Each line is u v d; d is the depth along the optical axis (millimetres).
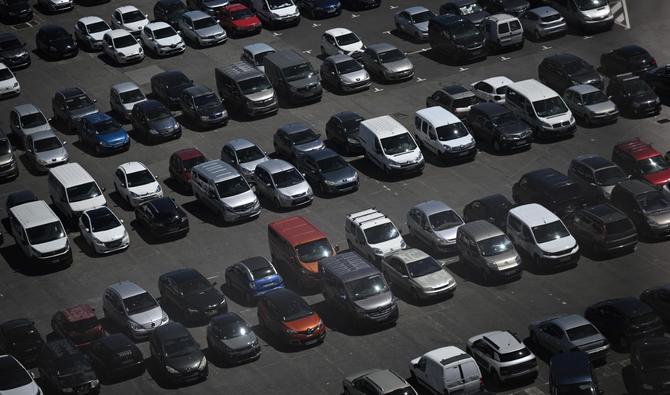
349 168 68625
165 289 57625
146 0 98625
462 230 59938
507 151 71500
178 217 64438
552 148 71938
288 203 66438
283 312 54125
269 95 77375
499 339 50344
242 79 77688
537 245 59125
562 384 47438
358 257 58062
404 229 64312
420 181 69250
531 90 73688
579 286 58000
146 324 54844
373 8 93312
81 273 61875
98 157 74125
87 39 89188
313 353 53688
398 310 55812
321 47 85750
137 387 51562
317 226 64938
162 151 74438
